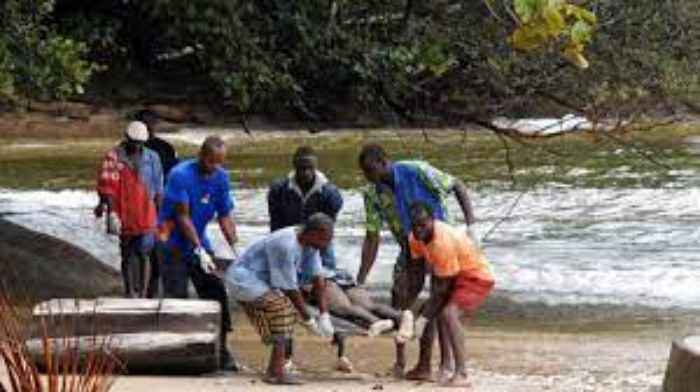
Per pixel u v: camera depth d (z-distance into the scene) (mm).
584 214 37844
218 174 19234
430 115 23578
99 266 25562
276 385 17969
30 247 25406
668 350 21859
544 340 22766
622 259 30875
